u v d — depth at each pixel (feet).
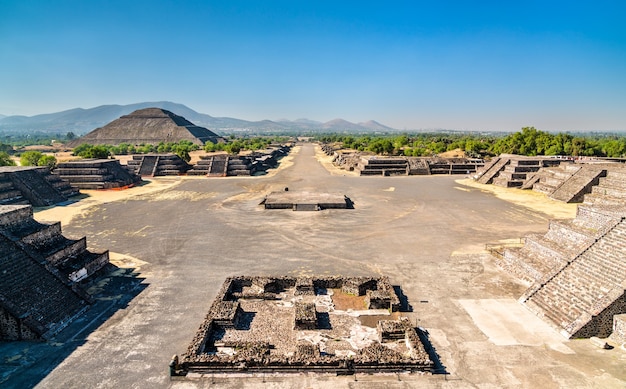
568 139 432.25
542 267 97.25
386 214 175.01
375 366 64.18
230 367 63.82
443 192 233.76
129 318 81.15
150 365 65.41
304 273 106.01
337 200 195.83
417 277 103.09
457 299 90.12
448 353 68.95
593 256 87.25
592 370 63.93
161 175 319.27
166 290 94.99
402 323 76.02
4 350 69.51
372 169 326.85
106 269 106.52
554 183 226.58
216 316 78.18
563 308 79.87
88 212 178.19
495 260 115.34
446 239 136.77
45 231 98.53
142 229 149.18
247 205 196.03
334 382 61.87
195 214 175.22
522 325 78.38
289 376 63.16
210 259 116.78
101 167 257.55
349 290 94.63
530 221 160.76
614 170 193.16
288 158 501.97
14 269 81.71
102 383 60.80
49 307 79.05
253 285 97.09
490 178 270.46
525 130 440.86
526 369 64.34
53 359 66.80
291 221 162.40
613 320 73.41
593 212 98.99
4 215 91.25
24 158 294.66
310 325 78.18
